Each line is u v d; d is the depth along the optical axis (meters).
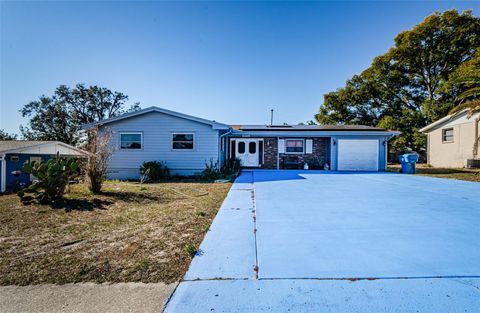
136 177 12.43
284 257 3.02
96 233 3.90
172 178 11.74
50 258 3.01
